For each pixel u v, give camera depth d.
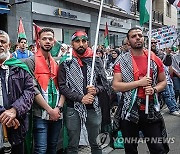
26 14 13.71
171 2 5.67
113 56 9.16
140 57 3.58
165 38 10.55
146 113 3.39
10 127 3.21
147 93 3.38
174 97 8.03
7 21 12.71
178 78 8.48
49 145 3.95
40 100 3.65
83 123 3.85
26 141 3.77
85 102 3.70
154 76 3.54
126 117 3.48
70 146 3.94
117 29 23.31
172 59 8.29
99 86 3.90
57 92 3.85
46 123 3.78
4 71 3.21
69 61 3.84
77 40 3.85
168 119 7.50
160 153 3.50
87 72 3.88
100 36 20.94
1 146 3.17
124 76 3.53
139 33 3.50
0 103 3.15
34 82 3.68
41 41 3.83
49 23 15.66
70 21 17.25
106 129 4.02
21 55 6.54
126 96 3.51
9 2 12.65
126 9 4.53
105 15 21.39
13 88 3.22
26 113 3.30
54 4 15.81
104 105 3.95
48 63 3.88
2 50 3.19
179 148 5.25
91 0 18.44
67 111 3.88
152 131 3.53
